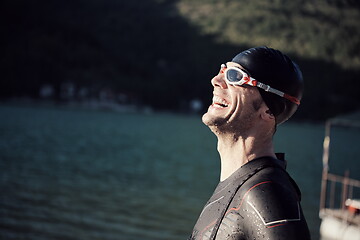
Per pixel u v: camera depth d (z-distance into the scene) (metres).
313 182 43.16
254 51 1.42
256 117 1.40
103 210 22.41
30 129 82.75
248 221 1.21
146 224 20.31
